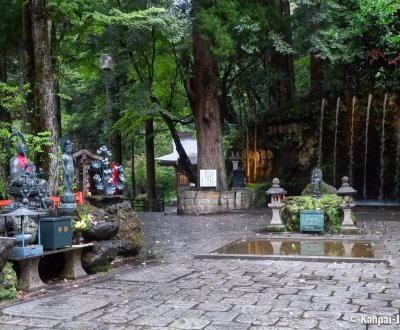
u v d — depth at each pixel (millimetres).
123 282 7035
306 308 5410
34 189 7578
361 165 23516
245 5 20328
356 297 5879
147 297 6074
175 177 40688
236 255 9039
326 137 24094
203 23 18797
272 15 21156
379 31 20031
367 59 21922
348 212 12352
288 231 12914
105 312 5410
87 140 30719
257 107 29219
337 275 7262
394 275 7211
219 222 16703
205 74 21562
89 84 28031
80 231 7785
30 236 6727
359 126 23469
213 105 21750
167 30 18094
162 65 24641
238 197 21469
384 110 22734
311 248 9914
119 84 27266
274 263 8461
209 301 5809
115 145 29469
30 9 10930
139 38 20391
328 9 19938
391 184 22812
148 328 4793
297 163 24406
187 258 9172
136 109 21281
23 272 6527
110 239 8438
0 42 15328
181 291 6379
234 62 23031
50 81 10633
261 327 4746
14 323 5043
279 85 26531
